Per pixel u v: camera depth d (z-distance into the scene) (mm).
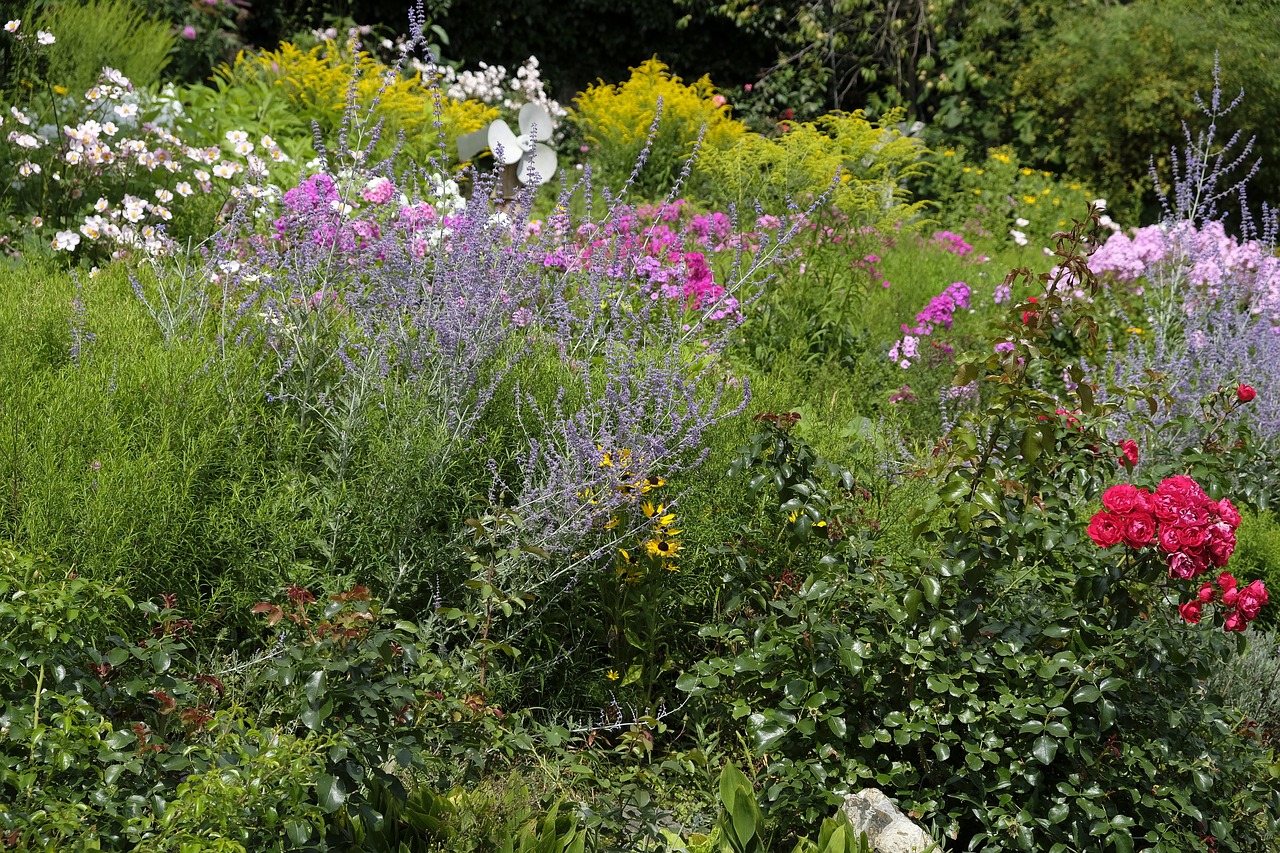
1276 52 13594
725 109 14406
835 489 3838
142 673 2602
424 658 2824
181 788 2209
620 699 3529
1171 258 7355
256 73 10195
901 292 7754
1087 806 2969
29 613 2395
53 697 2385
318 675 2416
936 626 3094
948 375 6004
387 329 3818
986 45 15836
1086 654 3102
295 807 2318
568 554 3469
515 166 9250
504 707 3357
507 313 4051
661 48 16344
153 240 5266
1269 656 4254
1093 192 13969
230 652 3318
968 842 3258
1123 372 5531
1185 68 13922
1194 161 7371
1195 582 3297
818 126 15641
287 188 6988
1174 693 3311
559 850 2727
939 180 13727
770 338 6184
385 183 4730
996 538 3271
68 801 2211
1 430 3279
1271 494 5086
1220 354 5961
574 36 15766
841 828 2859
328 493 3463
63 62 7637
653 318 5219
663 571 3689
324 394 3742
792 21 16391
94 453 3373
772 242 6164
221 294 4430
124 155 5957
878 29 16141
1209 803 3201
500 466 3768
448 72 12508
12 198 5746
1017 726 3123
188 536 3285
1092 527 3148
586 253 4723
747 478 3861
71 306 4188
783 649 3209
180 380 3627
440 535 3582
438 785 3004
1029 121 15172
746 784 3000
